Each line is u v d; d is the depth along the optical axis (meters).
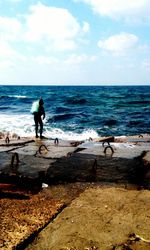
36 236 3.26
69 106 41.56
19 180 5.66
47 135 16.17
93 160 7.05
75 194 4.73
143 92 98.56
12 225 3.47
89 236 3.22
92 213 3.83
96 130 20.22
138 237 3.21
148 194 4.61
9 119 23.80
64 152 8.14
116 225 3.48
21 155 7.62
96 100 54.31
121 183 5.31
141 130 20.81
